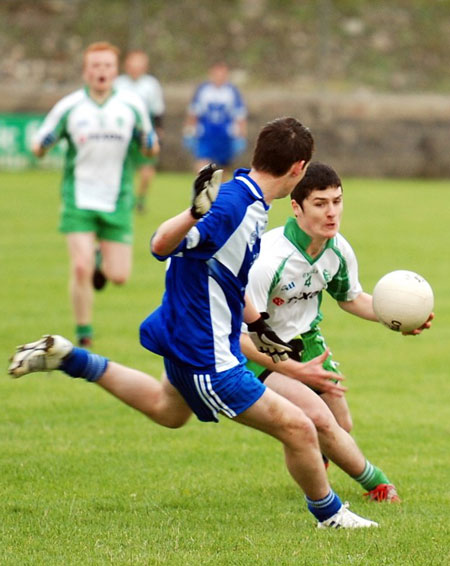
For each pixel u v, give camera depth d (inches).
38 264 1732.3
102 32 3959.2
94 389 1019.9
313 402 654.5
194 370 584.1
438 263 1797.5
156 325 597.9
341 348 1225.4
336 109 3585.1
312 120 3582.7
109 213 1194.6
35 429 864.3
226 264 577.9
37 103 3518.7
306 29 4033.0
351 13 4084.6
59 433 853.8
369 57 3937.0
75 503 660.7
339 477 755.4
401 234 2164.1
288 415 585.3
